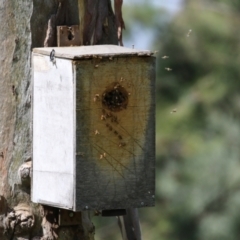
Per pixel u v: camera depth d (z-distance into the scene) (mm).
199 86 24422
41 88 9695
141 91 9477
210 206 24547
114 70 9375
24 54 10016
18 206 10078
